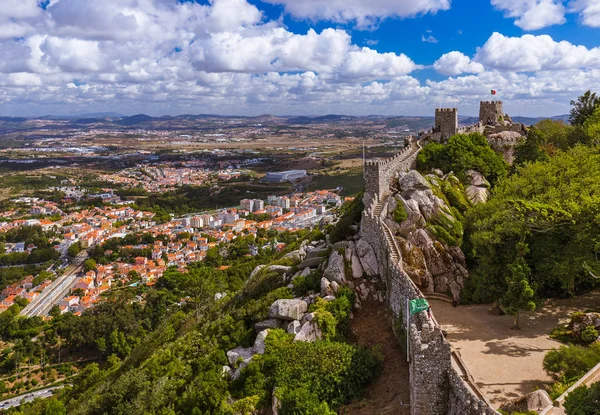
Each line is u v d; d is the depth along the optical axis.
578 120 75.94
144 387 47.00
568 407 24.16
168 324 85.06
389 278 41.31
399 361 34.59
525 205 41.47
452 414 26.20
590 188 42.72
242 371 40.16
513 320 39.91
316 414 30.25
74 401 75.44
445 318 40.94
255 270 71.69
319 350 35.94
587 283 45.12
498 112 82.81
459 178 59.66
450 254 48.81
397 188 56.84
